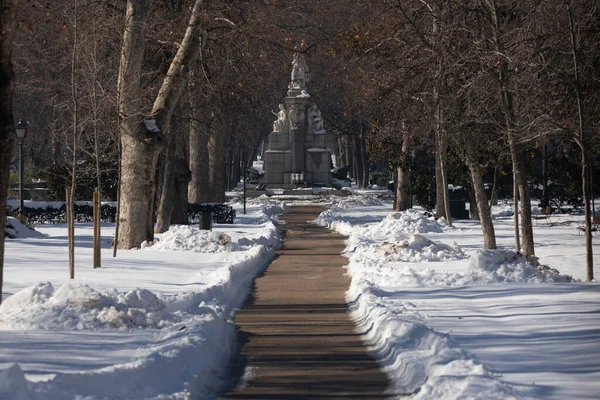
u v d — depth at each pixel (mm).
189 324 17453
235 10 43125
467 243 43250
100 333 16594
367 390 13289
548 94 30828
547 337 15906
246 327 19734
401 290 23906
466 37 35125
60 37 38875
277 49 47312
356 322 20219
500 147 41250
